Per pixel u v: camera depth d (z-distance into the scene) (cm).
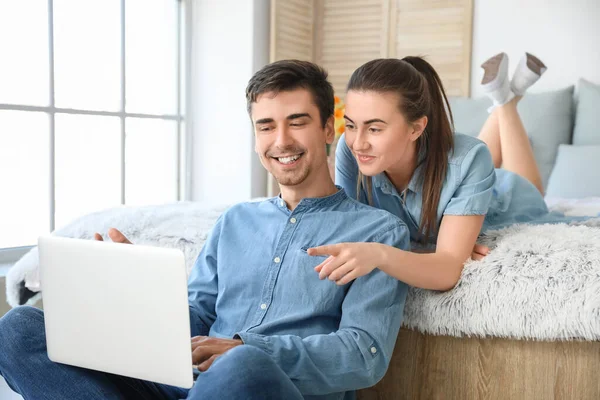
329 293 143
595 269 145
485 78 235
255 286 150
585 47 342
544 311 145
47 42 334
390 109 147
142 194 385
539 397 148
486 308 149
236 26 385
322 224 151
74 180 350
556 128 334
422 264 145
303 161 150
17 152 325
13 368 130
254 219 158
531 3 354
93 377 128
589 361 144
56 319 125
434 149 161
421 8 381
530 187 204
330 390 132
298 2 399
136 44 377
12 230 325
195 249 194
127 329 118
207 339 128
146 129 385
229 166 393
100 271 118
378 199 174
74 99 347
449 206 159
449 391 157
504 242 161
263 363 114
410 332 162
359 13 401
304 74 149
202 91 398
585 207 240
